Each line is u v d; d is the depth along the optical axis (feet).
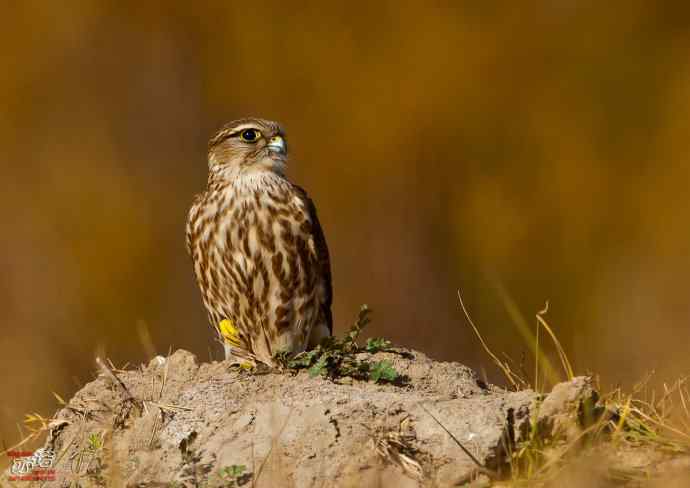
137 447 23.45
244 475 22.02
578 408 21.98
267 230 28.84
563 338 57.67
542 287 61.41
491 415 21.86
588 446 21.86
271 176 29.40
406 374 24.76
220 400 23.91
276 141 29.43
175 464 22.88
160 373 25.67
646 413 23.49
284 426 22.34
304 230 29.01
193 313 62.28
